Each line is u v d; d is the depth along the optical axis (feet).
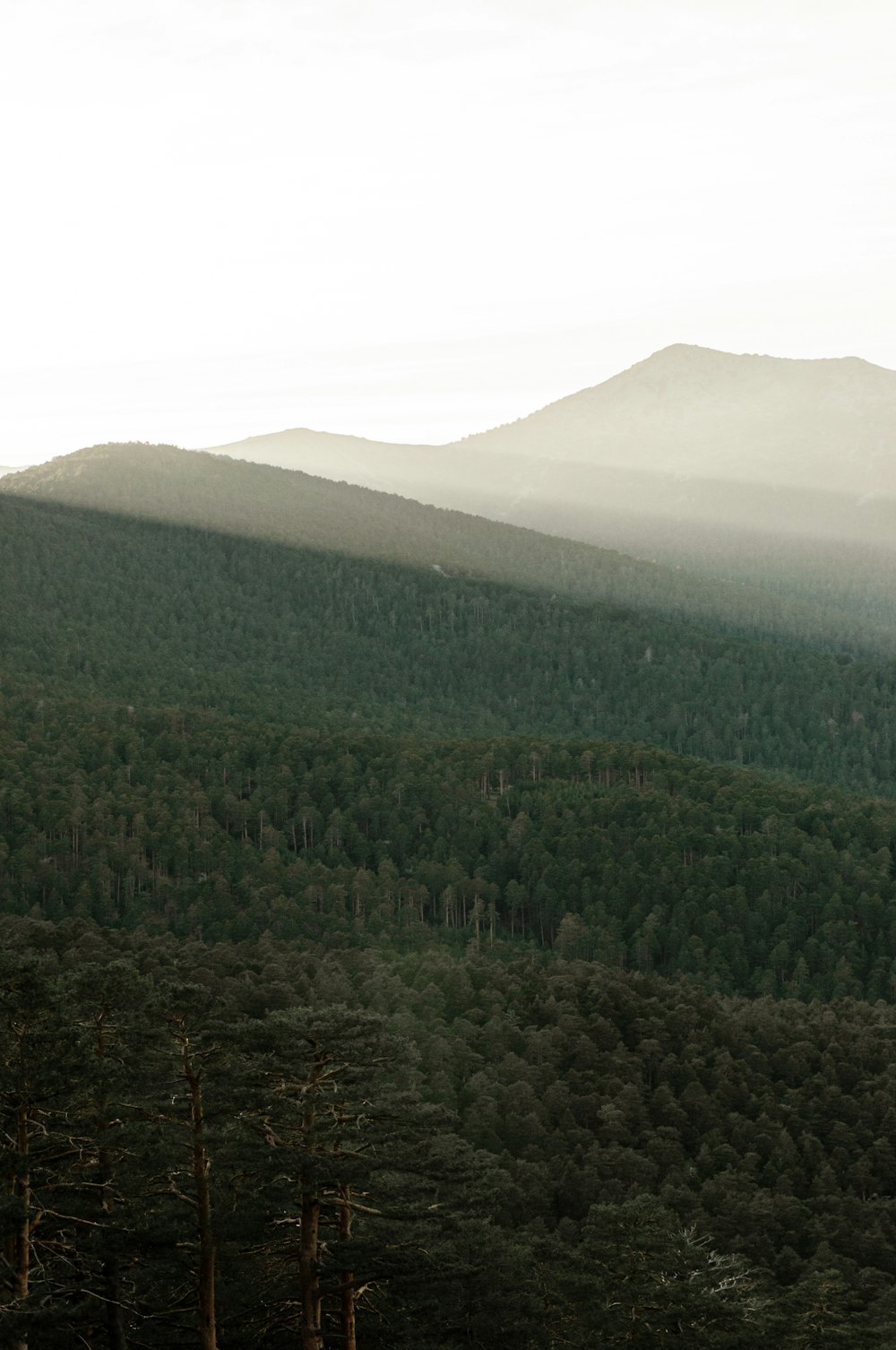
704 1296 215.51
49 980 180.65
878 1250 304.30
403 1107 184.55
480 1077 357.61
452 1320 203.00
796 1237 305.94
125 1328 185.78
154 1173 184.34
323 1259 182.50
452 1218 193.77
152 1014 177.06
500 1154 322.96
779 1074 394.32
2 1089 174.60
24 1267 170.50
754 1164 341.00
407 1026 384.27
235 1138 176.14
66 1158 184.14
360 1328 195.21
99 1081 177.99
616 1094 366.63
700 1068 388.16
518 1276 209.46
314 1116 177.99
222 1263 188.44
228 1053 179.93
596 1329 212.02
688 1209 309.63
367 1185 184.44
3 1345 163.94
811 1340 227.40
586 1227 238.68
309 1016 179.11
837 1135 355.36
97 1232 177.68
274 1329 192.54
